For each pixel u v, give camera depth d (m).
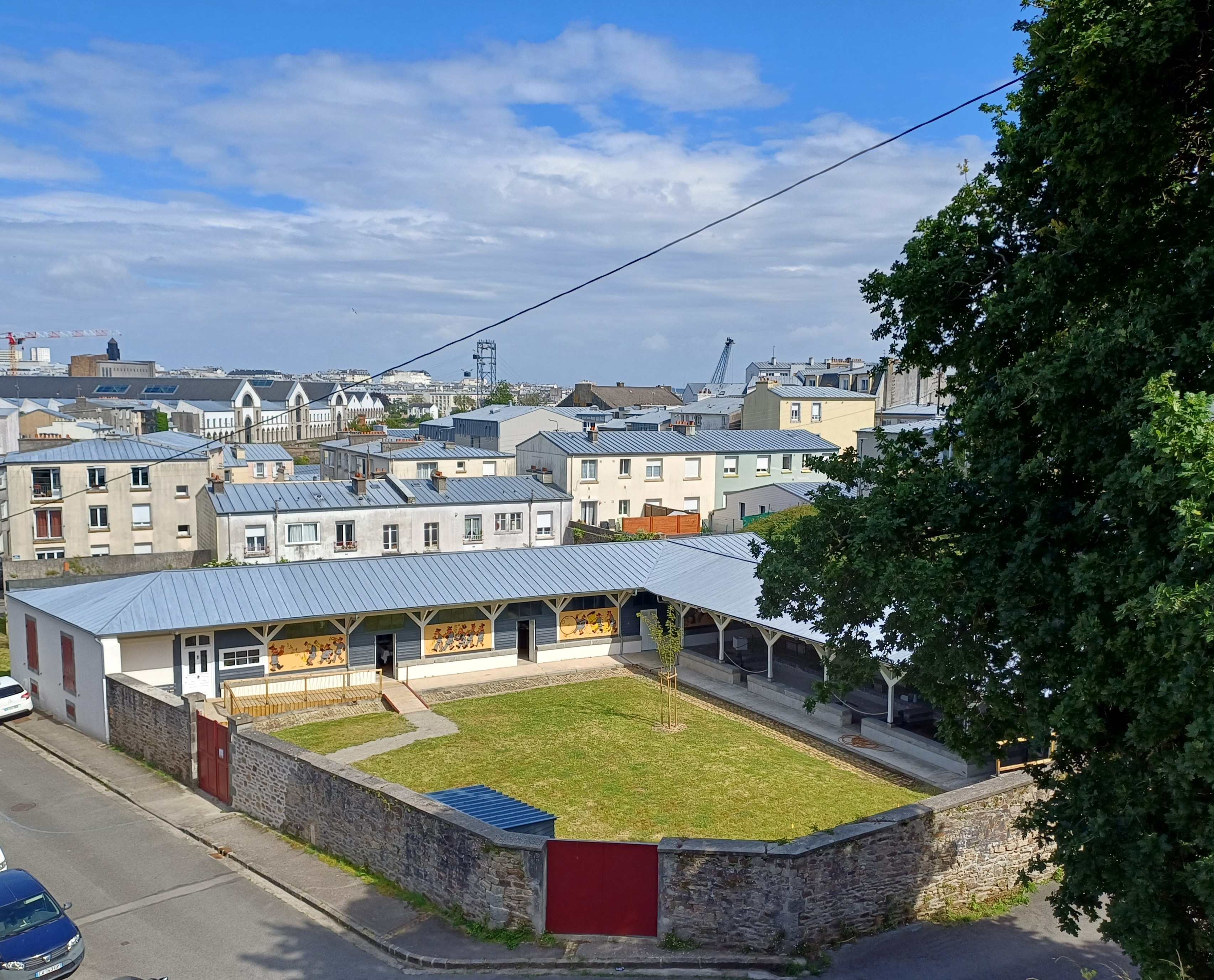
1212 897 9.13
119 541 53.69
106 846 20.86
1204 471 8.80
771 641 32.81
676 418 84.12
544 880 15.82
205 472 55.50
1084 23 10.78
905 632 13.41
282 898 18.03
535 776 25.77
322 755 23.58
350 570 36.03
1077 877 11.42
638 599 39.94
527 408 82.06
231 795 23.12
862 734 28.80
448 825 16.78
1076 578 10.61
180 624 30.69
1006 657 12.69
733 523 58.69
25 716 32.50
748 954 15.08
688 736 29.25
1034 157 12.96
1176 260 11.78
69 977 15.27
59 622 31.56
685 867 15.34
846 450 15.38
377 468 66.31
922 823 16.33
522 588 36.88
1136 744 10.18
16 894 16.25
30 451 53.12
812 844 15.29
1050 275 12.41
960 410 14.42
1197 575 9.28
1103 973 14.91
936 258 14.24
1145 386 9.95
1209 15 10.35
